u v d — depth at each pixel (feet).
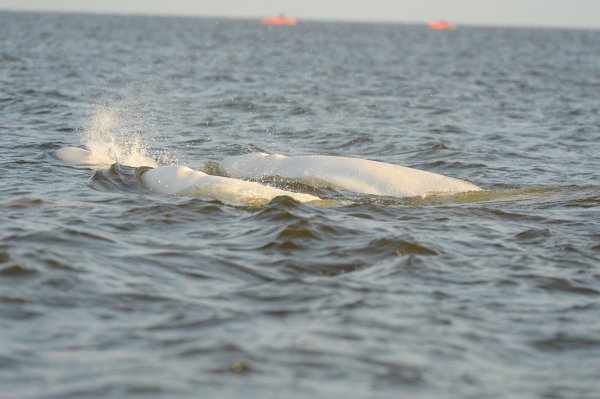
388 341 85.05
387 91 403.13
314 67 570.05
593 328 92.38
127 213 131.85
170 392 71.26
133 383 72.69
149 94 353.10
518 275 109.70
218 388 72.43
